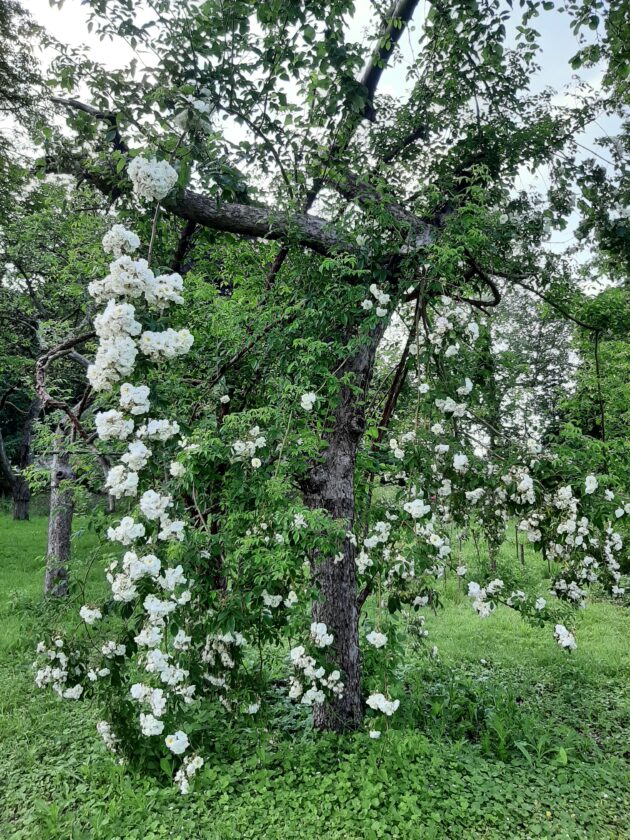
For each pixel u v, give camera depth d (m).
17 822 3.08
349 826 2.88
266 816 2.97
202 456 3.00
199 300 3.80
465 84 4.19
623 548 4.18
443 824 2.96
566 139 4.57
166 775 3.30
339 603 3.79
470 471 3.39
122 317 2.33
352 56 3.34
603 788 3.36
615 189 4.61
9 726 4.09
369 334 3.90
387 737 3.50
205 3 3.06
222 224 3.59
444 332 3.59
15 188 9.14
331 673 3.19
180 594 2.79
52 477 6.95
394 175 4.28
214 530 3.45
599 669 5.39
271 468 3.11
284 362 3.56
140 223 3.61
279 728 3.92
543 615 3.99
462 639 6.21
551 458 3.35
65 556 6.85
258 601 2.93
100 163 3.42
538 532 3.59
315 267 3.77
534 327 9.27
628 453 4.29
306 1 3.15
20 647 5.37
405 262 3.64
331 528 2.91
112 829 2.89
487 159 4.29
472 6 3.75
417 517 3.26
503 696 4.52
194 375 3.96
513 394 4.22
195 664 3.08
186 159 3.01
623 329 5.57
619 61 4.17
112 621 3.85
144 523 2.53
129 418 2.42
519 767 3.57
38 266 7.59
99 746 3.74
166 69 3.14
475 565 4.21
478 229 3.69
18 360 8.79
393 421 4.58
